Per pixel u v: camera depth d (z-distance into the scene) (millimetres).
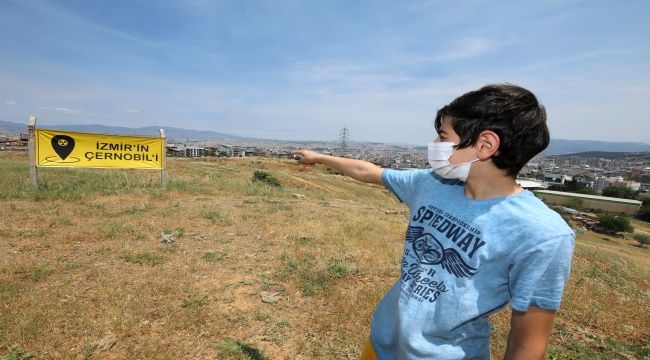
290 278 4531
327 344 3291
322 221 7527
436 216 1197
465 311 1062
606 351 3680
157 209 7586
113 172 13023
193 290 4023
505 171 1057
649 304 5277
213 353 3025
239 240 5910
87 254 4855
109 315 3375
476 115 1036
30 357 2770
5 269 4172
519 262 965
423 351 1143
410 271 1242
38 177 10555
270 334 3363
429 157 1155
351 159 1830
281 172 35781
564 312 4539
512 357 1017
